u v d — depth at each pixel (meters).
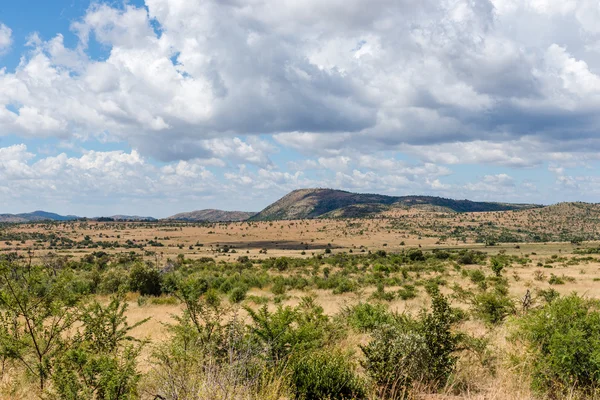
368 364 6.20
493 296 13.20
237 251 199.62
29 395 5.85
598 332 5.60
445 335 6.67
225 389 4.25
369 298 27.81
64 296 6.64
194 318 7.38
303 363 5.92
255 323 7.28
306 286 43.81
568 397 5.27
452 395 5.68
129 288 32.69
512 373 6.06
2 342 6.12
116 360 5.32
